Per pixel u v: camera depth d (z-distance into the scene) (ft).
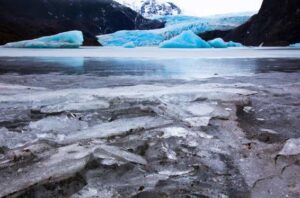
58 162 7.20
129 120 11.01
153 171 6.99
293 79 22.81
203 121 10.99
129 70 30.48
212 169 7.08
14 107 13.01
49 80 22.03
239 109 13.01
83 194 5.89
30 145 8.44
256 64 38.65
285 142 8.80
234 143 8.79
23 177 6.47
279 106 13.56
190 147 8.48
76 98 14.62
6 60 45.27
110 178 6.58
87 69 31.45
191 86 18.93
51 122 10.78
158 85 19.48
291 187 6.19
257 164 7.34
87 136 9.27
